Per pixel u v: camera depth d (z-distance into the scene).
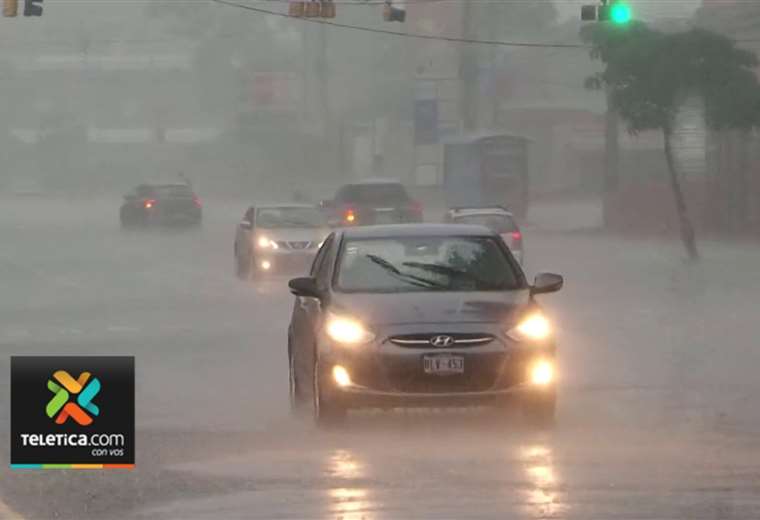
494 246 38.50
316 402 35.59
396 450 32.44
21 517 25.73
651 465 30.17
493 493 27.36
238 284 88.94
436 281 37.31
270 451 32.31
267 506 26.42
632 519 25.09
